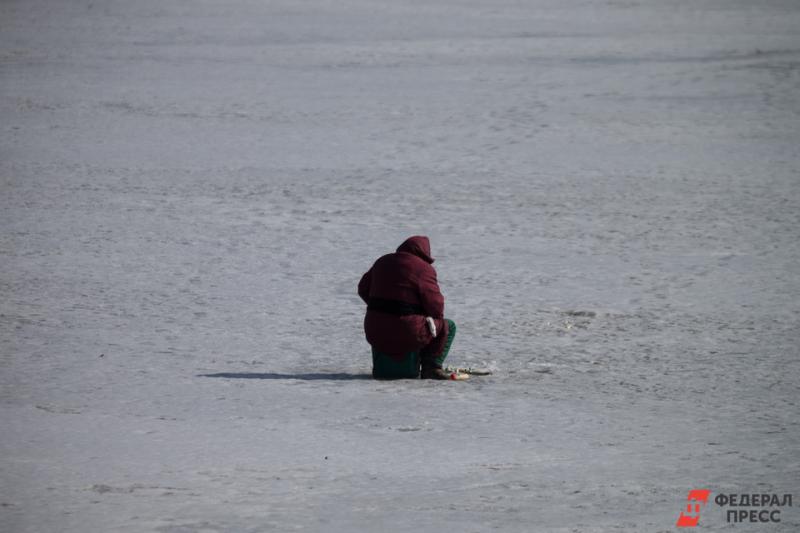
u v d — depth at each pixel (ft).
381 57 488.02
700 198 229.66
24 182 240.53
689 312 144.25
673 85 403.75
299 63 467.93
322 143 297.12
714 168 263.08
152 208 215.51
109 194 229.04
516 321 138.21
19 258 172.24
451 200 226.99
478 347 124.57
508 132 314.35
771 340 129.49
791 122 328.29
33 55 490.08
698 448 81.71
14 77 419.54
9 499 65.67
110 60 475.31
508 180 249.34
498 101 369.71
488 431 86.69
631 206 221.66
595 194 233.55
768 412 95.66
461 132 314.35
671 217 211.61
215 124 325.62
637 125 324.39
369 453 79.00
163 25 610.24
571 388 105.29
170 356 118.11
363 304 147.74
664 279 164.35
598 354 121.80
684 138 304.30
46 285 154.51
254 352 121.29
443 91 391.04
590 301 150.10
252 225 201.67
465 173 257.34
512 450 80.48
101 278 159.84
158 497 66.44
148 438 82.74
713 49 513.45
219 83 408.87
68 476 71.26
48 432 84.07
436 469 74.59
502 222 206.80
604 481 71.20
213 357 118.21
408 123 328.70
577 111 350.02
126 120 330.13
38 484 69.26
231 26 608.60
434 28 611.88
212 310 142.51
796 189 238.68
